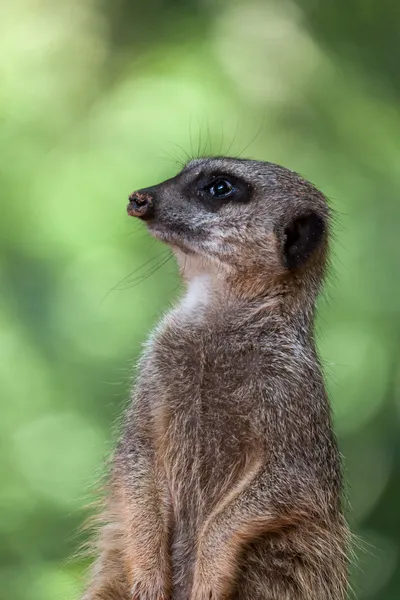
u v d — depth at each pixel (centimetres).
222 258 908
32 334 1436
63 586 1120
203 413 869
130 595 841
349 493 1306
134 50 1603
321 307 1391
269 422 852
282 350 877
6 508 1368
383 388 1355
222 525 820
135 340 1432
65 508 1361
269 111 1520
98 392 1427
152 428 888
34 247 1485
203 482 863
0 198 1523
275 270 901
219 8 1570
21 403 1420
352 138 1504
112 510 895
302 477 841
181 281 965
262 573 837
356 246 1412
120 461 886
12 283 1460
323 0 1523
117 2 1625
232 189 923
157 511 862
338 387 1366
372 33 1507
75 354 1443
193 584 829
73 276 1471
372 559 1252
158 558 846
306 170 1488
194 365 890
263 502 824
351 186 1470
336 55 1516
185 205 921
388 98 1498
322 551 849
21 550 1309
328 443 873
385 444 1324
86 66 1623
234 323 894
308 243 917
